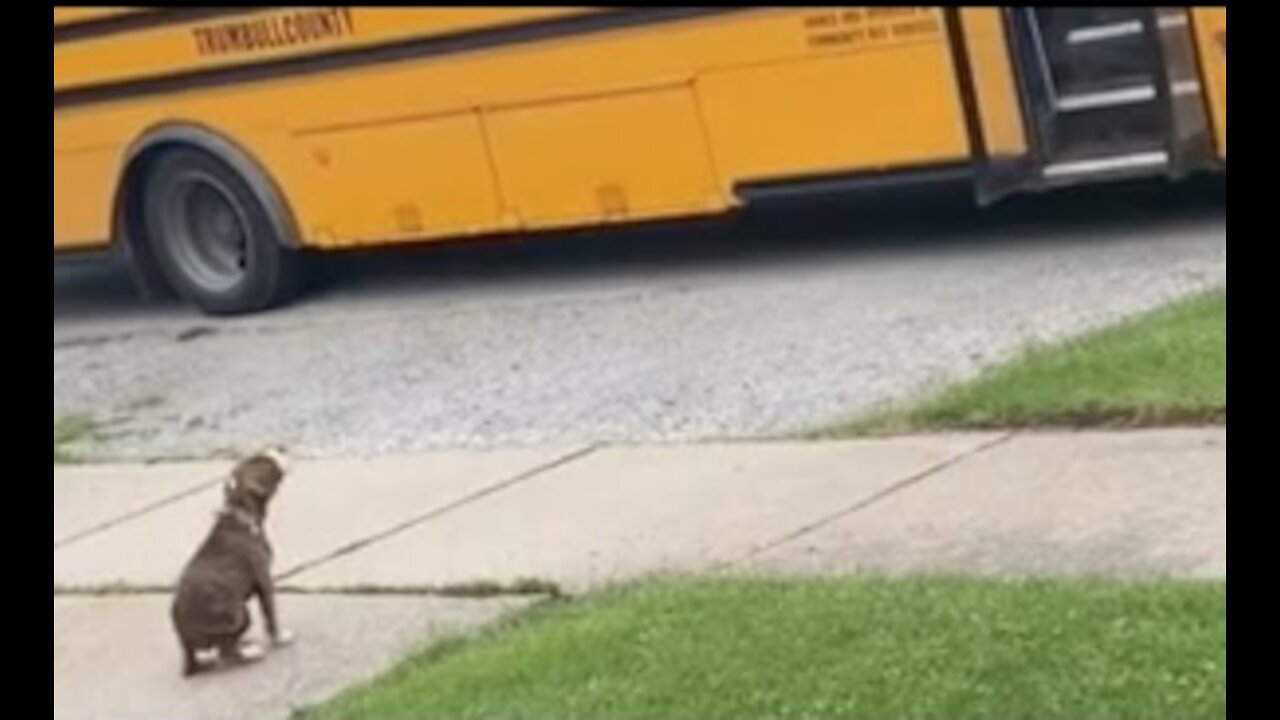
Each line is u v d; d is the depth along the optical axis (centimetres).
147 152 1338
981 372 916
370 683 693
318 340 1230
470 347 1146
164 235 1357
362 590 786
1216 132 1045
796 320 1074
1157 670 575
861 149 1120
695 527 786
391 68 1241
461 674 667
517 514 844
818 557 727
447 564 798
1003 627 616
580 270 1284
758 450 872
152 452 1055
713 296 1156
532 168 1214
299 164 1291
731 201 1162
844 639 629
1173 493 721
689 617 670
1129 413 804
